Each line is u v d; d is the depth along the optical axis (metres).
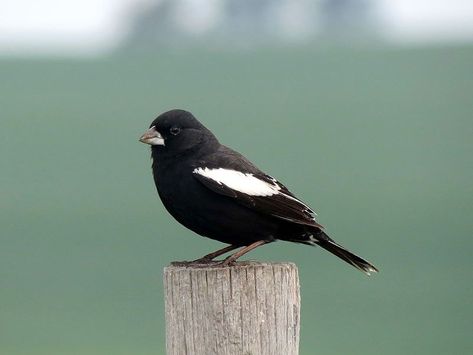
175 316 7.30
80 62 43.69
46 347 17.41
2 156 30.45
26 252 22.86
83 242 23.22
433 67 39.25
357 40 47.12
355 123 32.78
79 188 27.58
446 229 23.12
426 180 27.23
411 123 32.47
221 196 8.98
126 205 25.64
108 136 31.70
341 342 17.22
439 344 16.89
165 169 9.17
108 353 16.94
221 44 49.66
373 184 27.16
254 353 7.20
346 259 9.46
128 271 21.27
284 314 7.26
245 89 37.75
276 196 9.04
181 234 23.11
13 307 19.80
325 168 28.72
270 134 31.91
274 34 58.75
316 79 39.44
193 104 35.56
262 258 22.00
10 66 42.78
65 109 34.97
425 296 19.23
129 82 39.66
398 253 21.94
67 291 20.73
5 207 26.30
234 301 7.21
